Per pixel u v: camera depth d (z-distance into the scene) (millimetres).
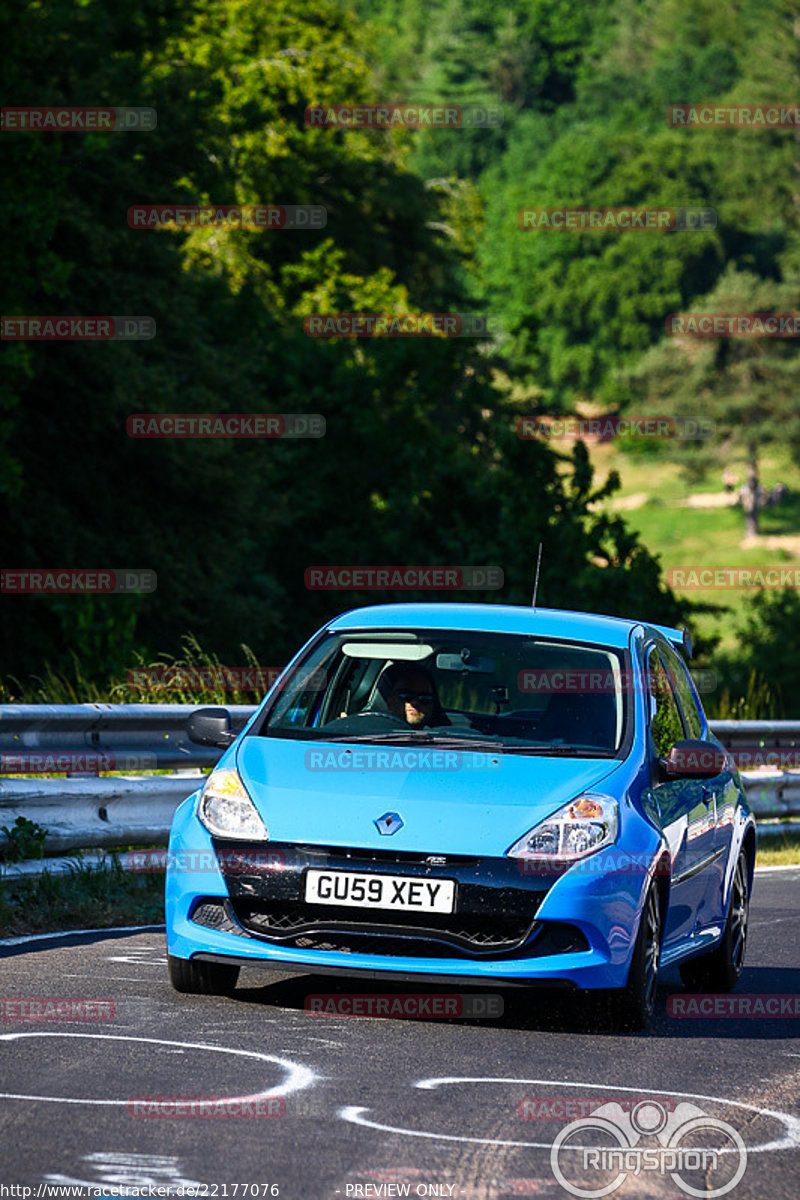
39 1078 17094
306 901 21000
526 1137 15930
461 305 175750
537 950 20781
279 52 152750
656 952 22469
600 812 21594
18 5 73938
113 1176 13914
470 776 22094
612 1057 19906
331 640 25500
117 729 32656
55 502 85938
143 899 31250
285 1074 17797
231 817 21734
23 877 29469
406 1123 16109
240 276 132250
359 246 161250
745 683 135875
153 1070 17672
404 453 93688
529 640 25172
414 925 20797
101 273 84938
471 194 174125
